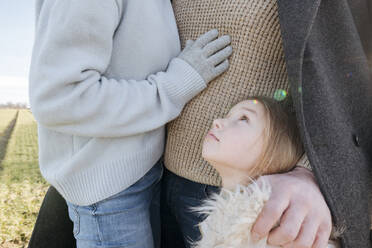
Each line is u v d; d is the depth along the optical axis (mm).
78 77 651
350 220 657
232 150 671
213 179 823
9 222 2531
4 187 3078
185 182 926
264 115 687
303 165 718
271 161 677
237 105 724
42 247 935
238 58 758
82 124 701
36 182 3254
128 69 756
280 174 641
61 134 764
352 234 659
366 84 820
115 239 813
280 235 535
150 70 771
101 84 702
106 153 759
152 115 739
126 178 782
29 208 2752
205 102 794
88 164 757
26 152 4086
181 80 743
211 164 736
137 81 758
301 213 549
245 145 671
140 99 717
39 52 682
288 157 684
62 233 966
